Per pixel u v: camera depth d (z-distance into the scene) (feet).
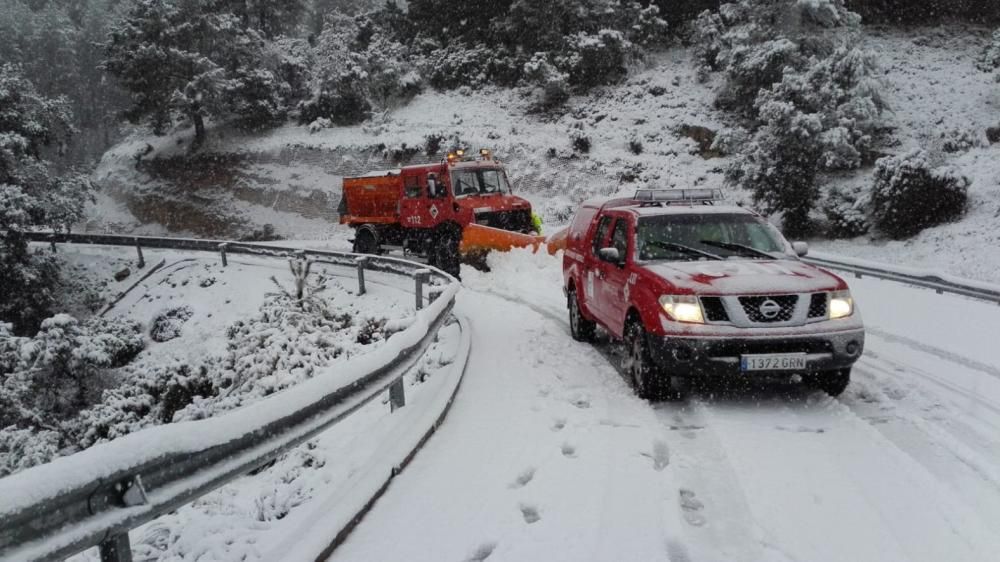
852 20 97.55
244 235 131.44
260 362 35.99
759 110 92.79
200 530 14.42
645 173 104.83
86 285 90.89
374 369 17.79
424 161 122.93
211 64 146.72
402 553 12.63
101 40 238.07
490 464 16.92
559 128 119.96
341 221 73.61
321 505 14.39
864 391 22.18
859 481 15.15
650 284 21.95
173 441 10.16
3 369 51.67
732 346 20.02
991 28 116.26
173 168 151.84
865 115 84.02
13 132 88.94
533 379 25.20
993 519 13.08
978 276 59.06
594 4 129.70
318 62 151.33
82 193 97.60
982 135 88.58
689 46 132.16
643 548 12.31
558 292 47.98
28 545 7.82
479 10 147.74
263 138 148.05
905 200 77.30
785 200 84.74
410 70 147.33
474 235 57.98
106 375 56.44
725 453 17.10
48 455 36.24
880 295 44.34
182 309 75.00
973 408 20.07
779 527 13.12
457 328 37.58
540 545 12.60
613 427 19.42
